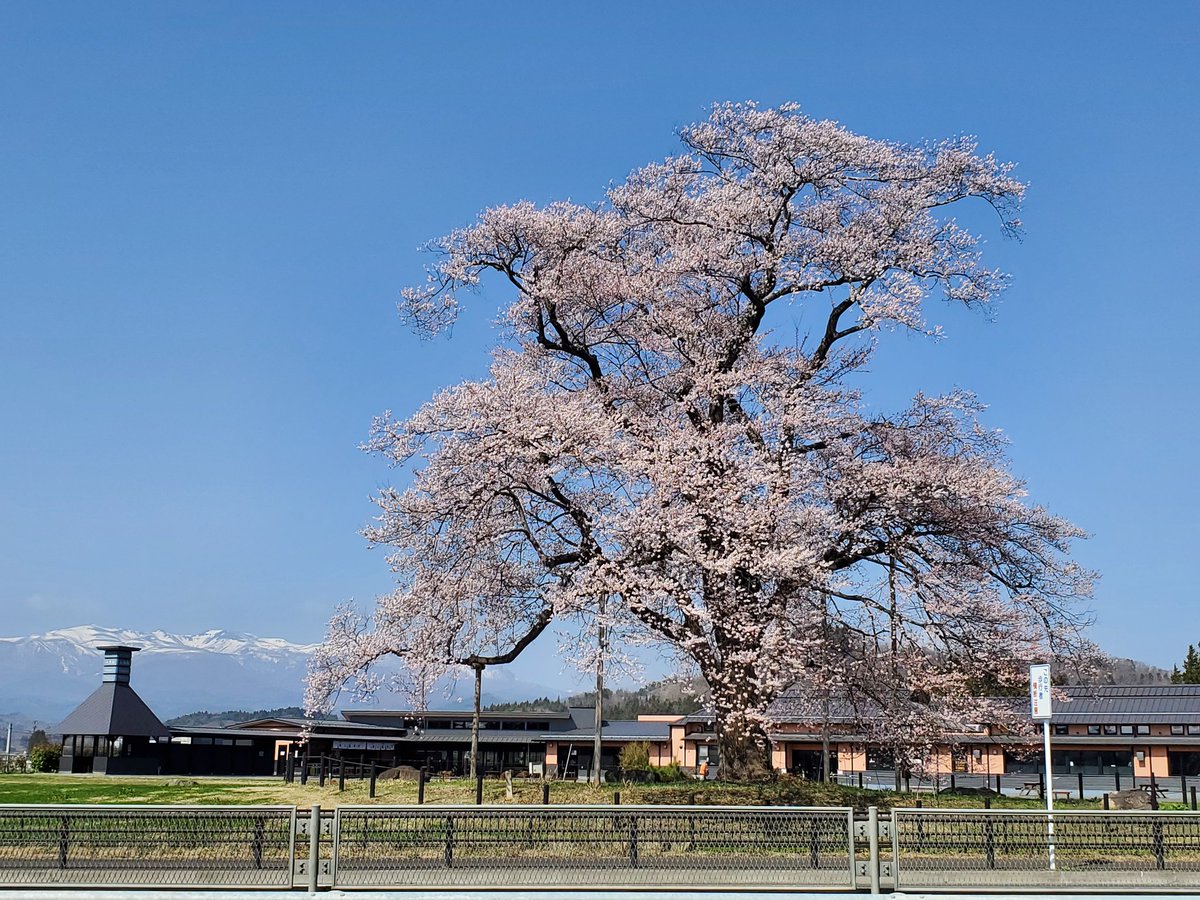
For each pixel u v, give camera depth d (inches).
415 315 1098.7
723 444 957.8
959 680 973.8
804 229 1051.3
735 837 538.0
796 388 986.7
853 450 1000.9
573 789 967.6
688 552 888.3
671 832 536.1
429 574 967.0
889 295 984.3
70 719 1749.5
